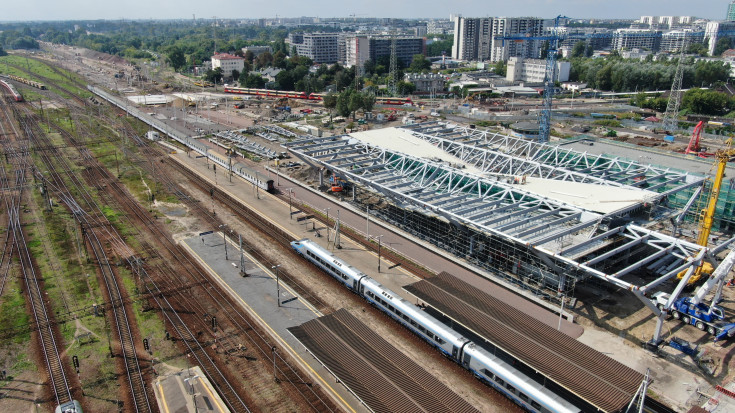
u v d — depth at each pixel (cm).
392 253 8962
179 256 8862
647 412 5294
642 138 18112
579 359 5575
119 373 5881
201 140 17425
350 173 10069
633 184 9938
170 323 6862
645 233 7562
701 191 9362
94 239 9494
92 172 13712
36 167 14000
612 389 5056
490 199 9094
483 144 13325
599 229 7906
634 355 6244
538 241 6956
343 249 9075
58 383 5716
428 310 7131
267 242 9494
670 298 6212
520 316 6481
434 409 4850
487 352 5828
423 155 11419
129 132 18575
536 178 10194
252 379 5806
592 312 7169
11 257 8675
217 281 7981
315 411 5338
